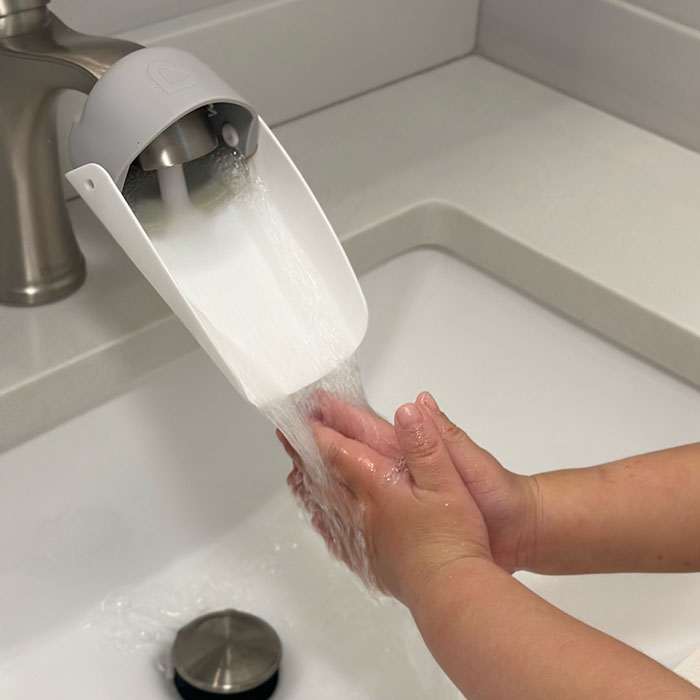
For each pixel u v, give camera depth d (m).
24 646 0.61
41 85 0.50
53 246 0.59
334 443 0.49
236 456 0.68
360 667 0.61
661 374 0.65
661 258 0.67
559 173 0.75
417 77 0.86
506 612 0.42
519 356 0.71
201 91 0.45
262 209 0.53
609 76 0.81
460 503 0.47
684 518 0.54
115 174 0.45
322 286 0.53
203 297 0.51
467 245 0.71
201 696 0.58
